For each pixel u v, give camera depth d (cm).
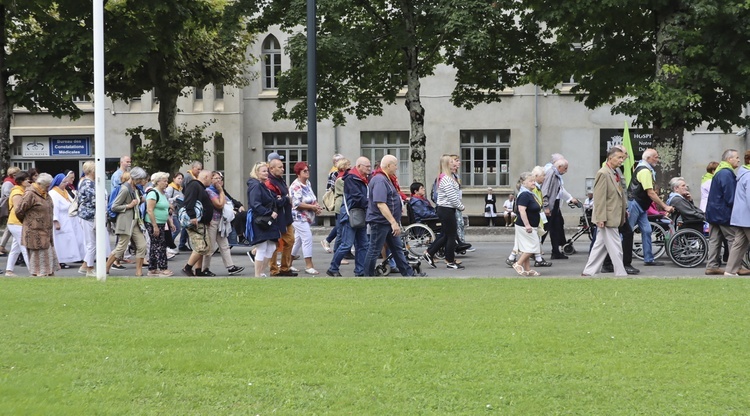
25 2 3525
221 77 4081
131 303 1366
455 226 2195
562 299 1375
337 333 1140
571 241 2572
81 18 3662
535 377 927
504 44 3584
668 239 2175
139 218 1989
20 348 1065
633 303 1331
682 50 2867
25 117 5038
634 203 2189
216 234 2117
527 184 1930
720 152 4712
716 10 2694
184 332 1149
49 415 795
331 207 2295
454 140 4950
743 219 1770
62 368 968
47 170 5084
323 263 2420
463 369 957
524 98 4897
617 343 1070
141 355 1019
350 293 1452
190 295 1437
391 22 3534
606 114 4803
